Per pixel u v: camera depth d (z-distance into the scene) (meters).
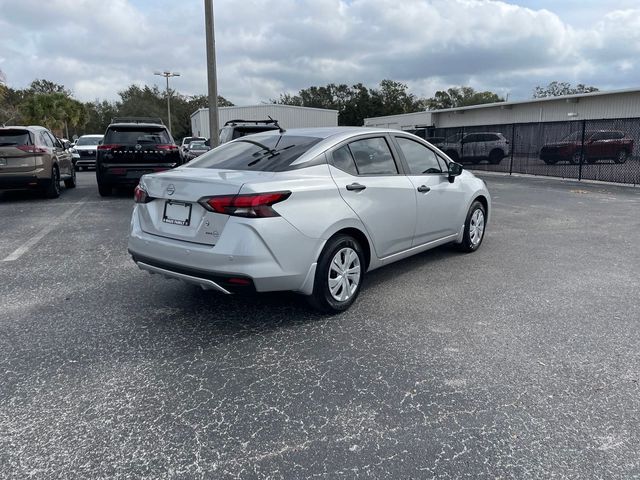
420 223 5.07
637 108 24.02
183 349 3.54
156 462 2.37
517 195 12.20
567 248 6.57
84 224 8.12
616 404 2.83
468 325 3.96
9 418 2.71
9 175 10.34
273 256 3.56
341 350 3.52
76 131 67.69
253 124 13.74
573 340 3.68
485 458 2.38
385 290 4.82
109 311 4.26
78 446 2.48
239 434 2.58
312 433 2.58
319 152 4.13
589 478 2.25
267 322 4.02
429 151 5.46
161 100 81.19
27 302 4.48
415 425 2.64
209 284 3.62
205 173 3.90
